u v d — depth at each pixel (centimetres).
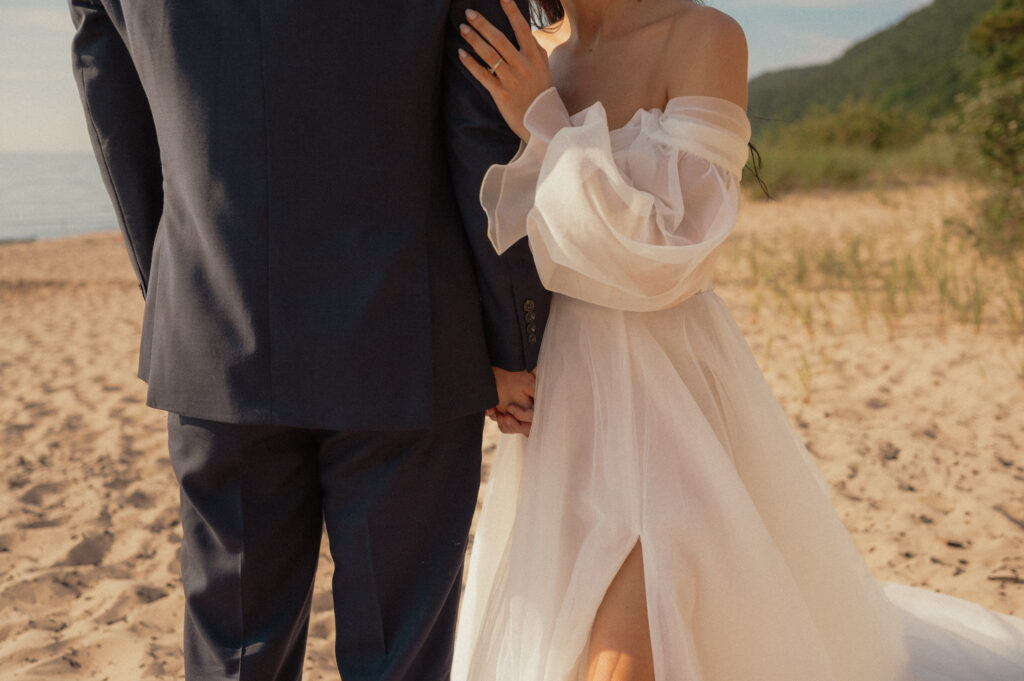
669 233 164
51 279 1170
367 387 163
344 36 155
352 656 183
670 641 162
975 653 255
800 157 1659
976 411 477
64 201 4594
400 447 175
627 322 182
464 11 166
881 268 845
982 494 379
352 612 181
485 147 168
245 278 162
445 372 170
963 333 624
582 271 165
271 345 163
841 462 421
